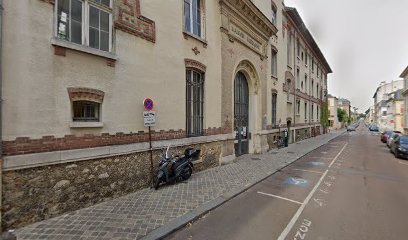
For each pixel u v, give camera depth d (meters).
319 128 32.97
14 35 3.90
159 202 5.34
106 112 5.32
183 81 7.70
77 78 4.75
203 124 8.88
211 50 9.17
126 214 4.65
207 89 8.96
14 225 3.92
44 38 4.25
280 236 4.00
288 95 18.70
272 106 15.77
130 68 5.89
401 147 12.79
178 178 7.15
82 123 4.80
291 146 17.48
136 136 6.05
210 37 9.12
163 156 6.88
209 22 9.07
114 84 5.50
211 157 9.16
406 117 32.12
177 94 7.44
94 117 5.20
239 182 7.14
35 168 4.16
